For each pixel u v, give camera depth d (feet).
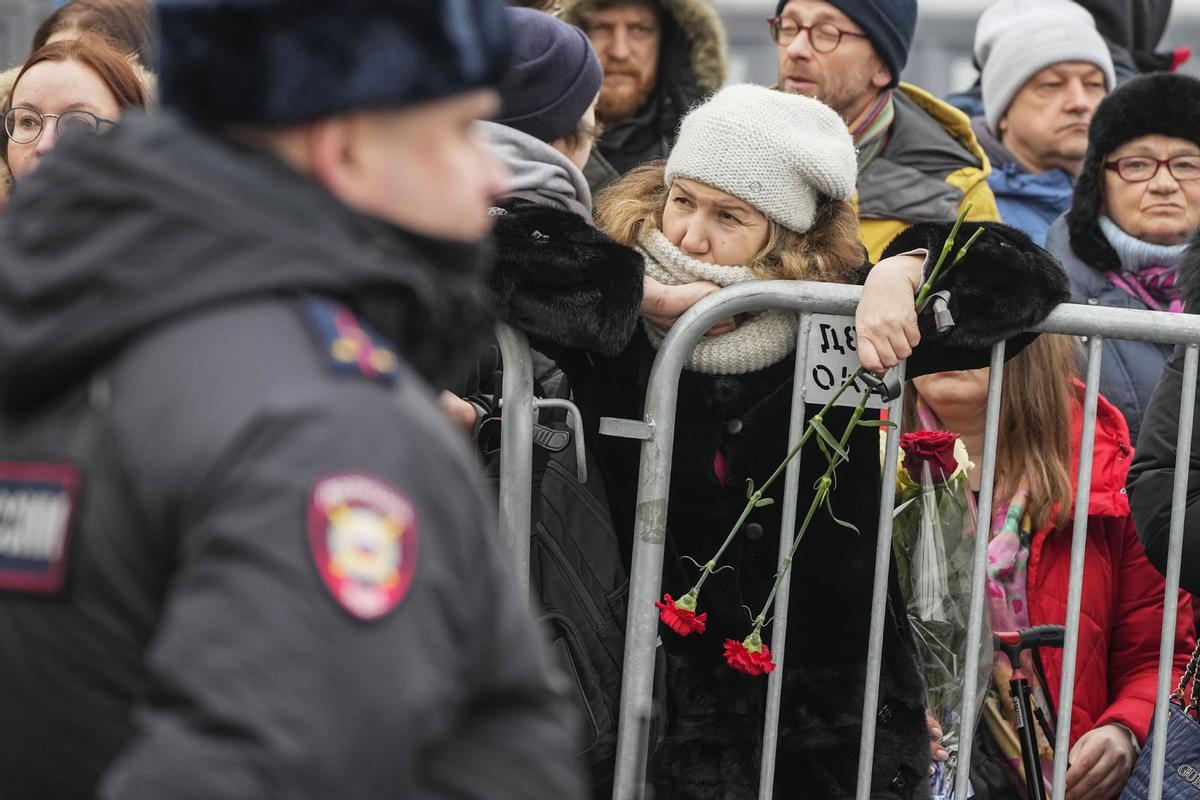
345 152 9.37
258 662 8.02
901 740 21.39
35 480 8.87
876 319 19.84
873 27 31.96
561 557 20.74
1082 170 32.99
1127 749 25.67
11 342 8.88
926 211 32.19
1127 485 23.06
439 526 8.82
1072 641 21.86
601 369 21.61
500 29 9.78
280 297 8.97
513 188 23.31
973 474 26.96
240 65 9.12
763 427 20.97
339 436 8.52
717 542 20.97
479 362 23.25
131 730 8.75
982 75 39.45
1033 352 26.43
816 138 21.15
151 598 8.70
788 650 21.04
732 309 20.49
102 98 23.35
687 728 21.02
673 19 34.55
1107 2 42.14
